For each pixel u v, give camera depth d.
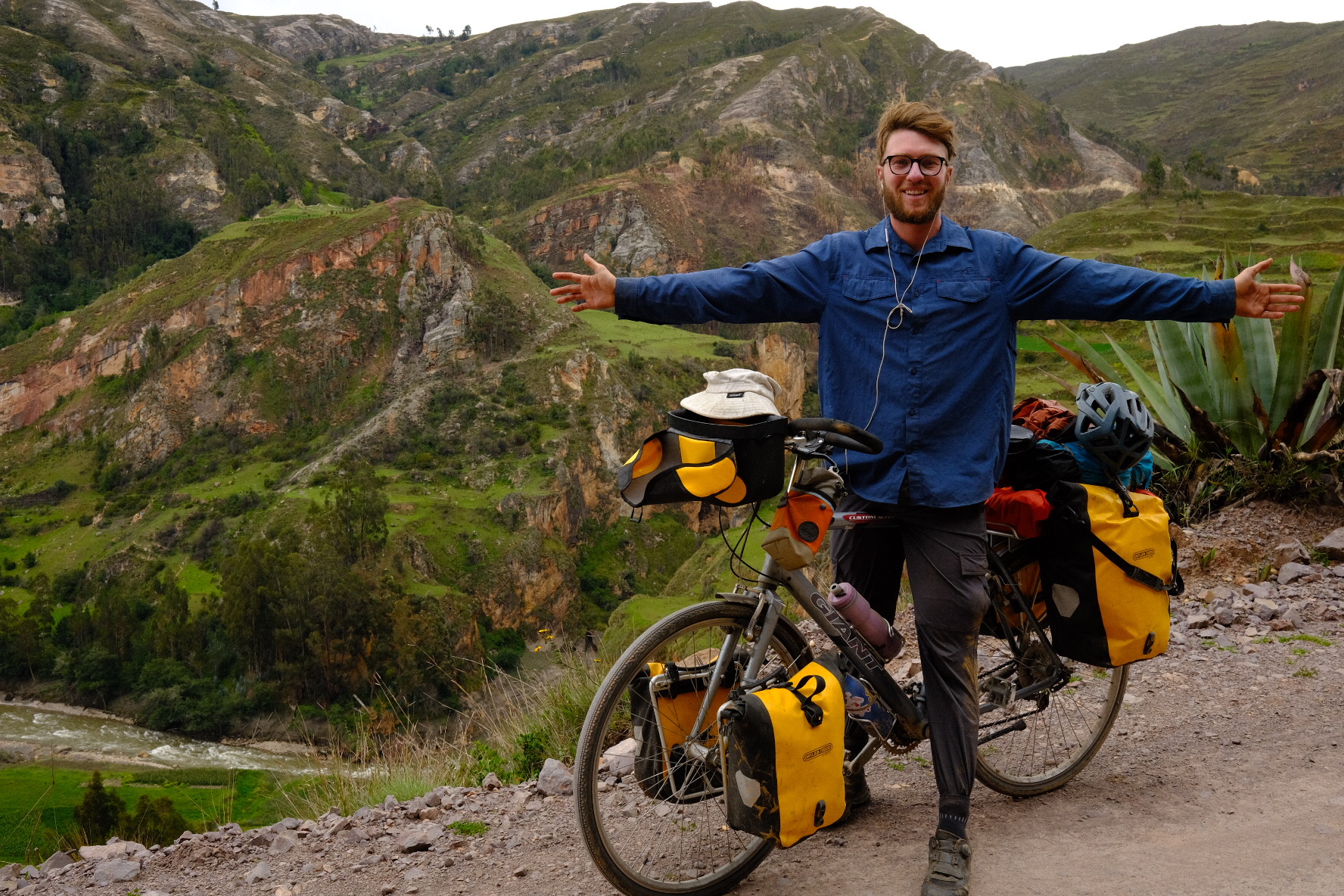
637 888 2.46
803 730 2.29
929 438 2.54
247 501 117.44
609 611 108.19
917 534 2.60
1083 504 2.86
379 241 152.75
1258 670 4.11
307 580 88.44
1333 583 5.08
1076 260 2.59
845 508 2.73
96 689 94.06
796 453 2.35
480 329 143.88
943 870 2.44
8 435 144.12
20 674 97.75
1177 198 134.88
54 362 148.00
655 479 2.36
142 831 4.03
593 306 2.63
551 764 3.76
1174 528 5.87
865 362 2.61
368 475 112.94
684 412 2.37
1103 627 2.88
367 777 4.46
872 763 3.45
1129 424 2.82
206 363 143.12
